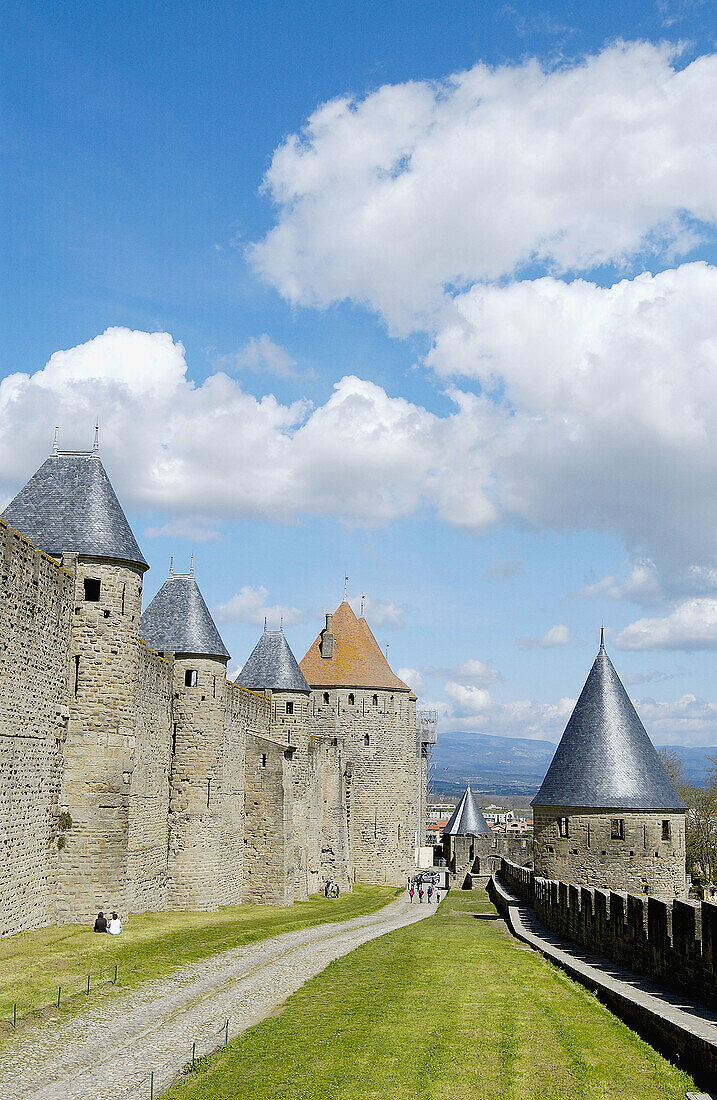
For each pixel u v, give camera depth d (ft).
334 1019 65.31
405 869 242.37
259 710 178.29
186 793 140.67
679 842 134.41
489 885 225.97
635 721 140.56
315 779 209.77
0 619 84.43
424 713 327.47
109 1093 52.65
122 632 108.37
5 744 86.07
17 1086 53.26
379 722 242.58
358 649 247.50
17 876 90.22
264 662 203.21
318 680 242.37
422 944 105.60
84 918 101.60
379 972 84.69
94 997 73.05
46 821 98.02
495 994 70.64
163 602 147.64
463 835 257.55
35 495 110.93
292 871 171.42
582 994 69.15
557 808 137.59
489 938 112.98
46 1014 66.85
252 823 163.73
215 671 145.38
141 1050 61.26
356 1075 51.16
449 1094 47.21
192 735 141.90
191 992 79.20
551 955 89.66
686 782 312.91
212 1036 65.21
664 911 65.92
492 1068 50.78
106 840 103.71
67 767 103.30
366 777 239.30
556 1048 53.36
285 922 131.75
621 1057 50.83
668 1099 43.62
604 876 133.28
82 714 104.58
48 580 97.71
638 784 134.92
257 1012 72.95
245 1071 54.44
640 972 72.49
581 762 138.00
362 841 236.84
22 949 85.46
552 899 115.14
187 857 139.13
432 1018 63.10
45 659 96.89
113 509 112.16
